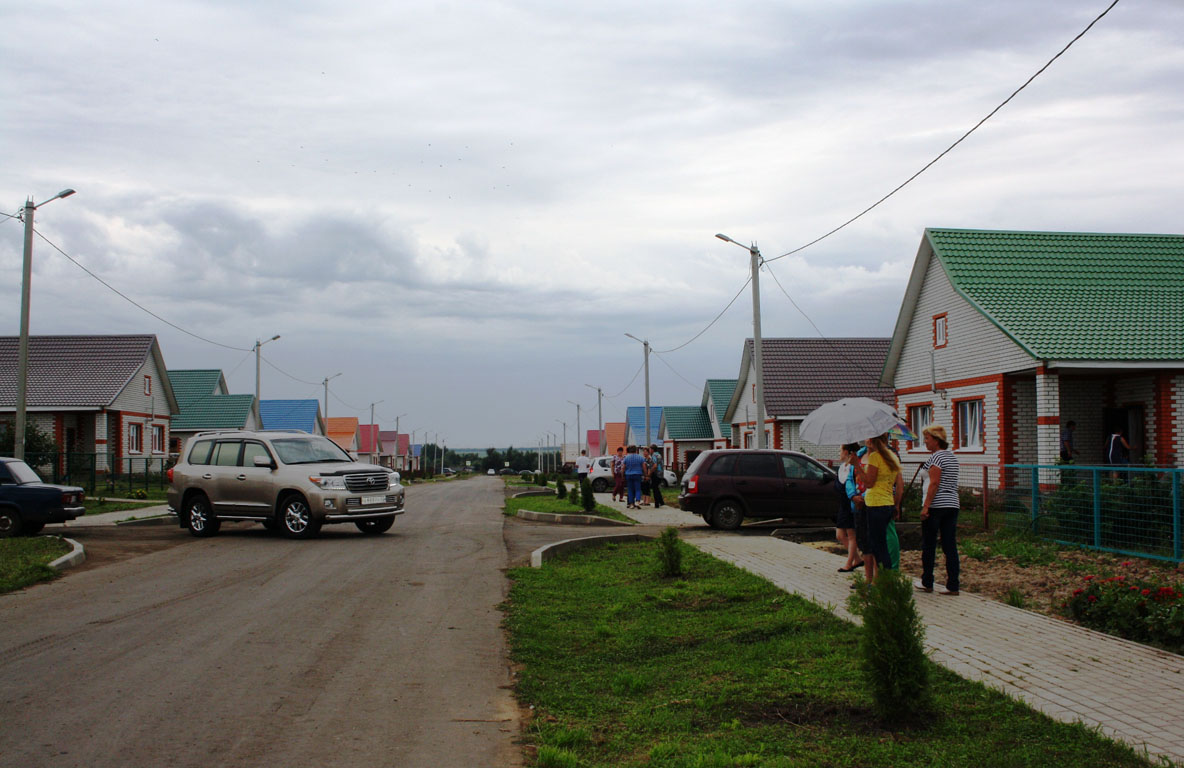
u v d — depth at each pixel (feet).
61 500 59.16
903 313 97.66
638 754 18.11
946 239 89.10
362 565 44.42
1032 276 85.15
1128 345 72.08
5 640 27.53
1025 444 79.00
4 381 140.26
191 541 56.03
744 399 154.30
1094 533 45.88
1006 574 39.24
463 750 18.30
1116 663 23.99
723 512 63.82
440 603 34.04
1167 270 86.17
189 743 18.30
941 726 19.29
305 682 23.03
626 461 91.04
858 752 17.90
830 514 63.62
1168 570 39.27
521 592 35.96
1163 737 18.38
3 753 17.54
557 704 21.53
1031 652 25.09
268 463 57.77
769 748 18.17
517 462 513.04
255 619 30.86
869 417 33.12
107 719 19.76
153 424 155.02
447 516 79.97
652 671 24.47
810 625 28.60
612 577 40.29
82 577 40.60
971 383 84.99
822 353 148.46
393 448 353.31
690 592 35.22
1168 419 71.87
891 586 19.99
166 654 25.79
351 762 17.44
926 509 34.04
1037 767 16.90
